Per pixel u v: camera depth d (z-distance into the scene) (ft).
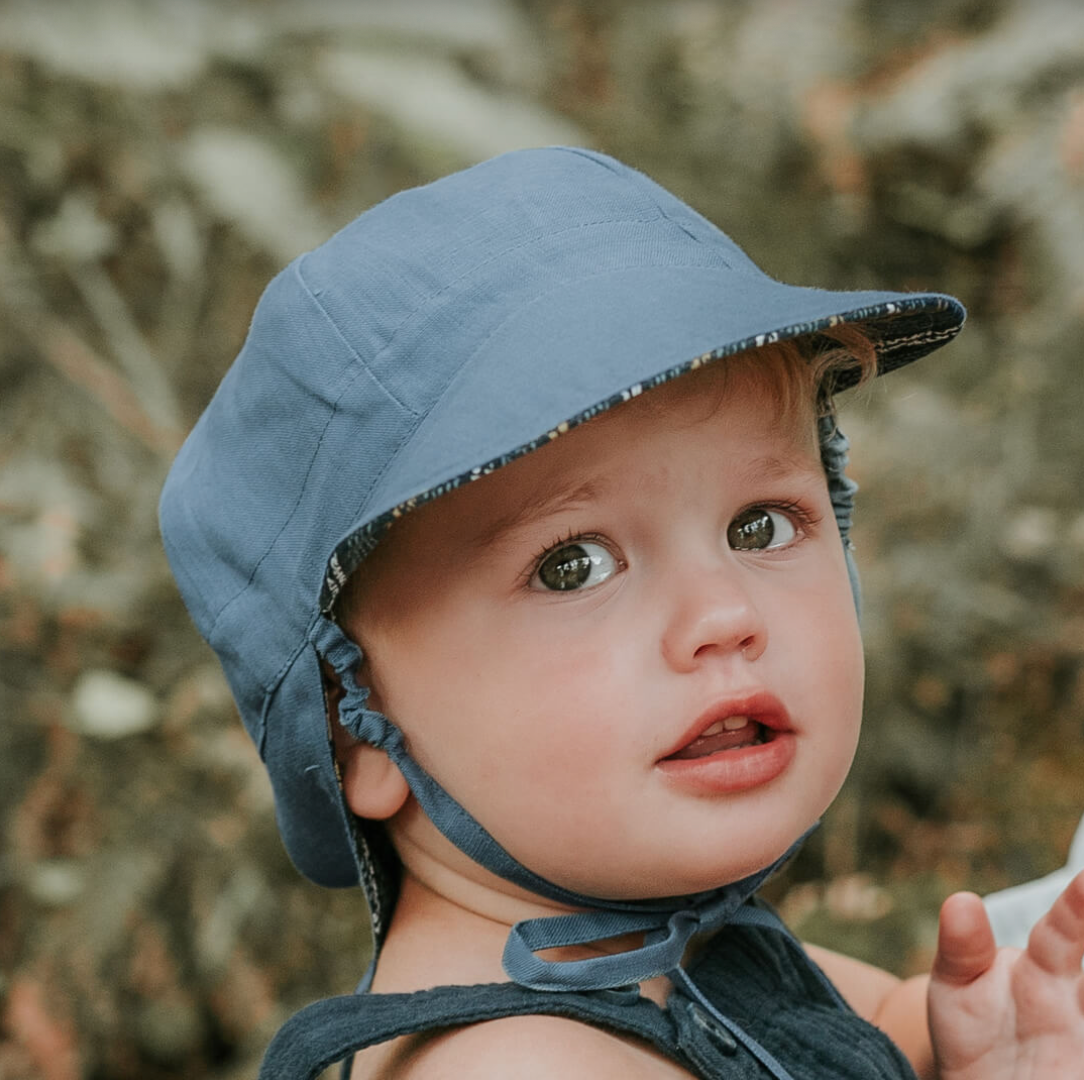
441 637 3.25
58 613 8.78
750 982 3.58
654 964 3.26
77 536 8.98
